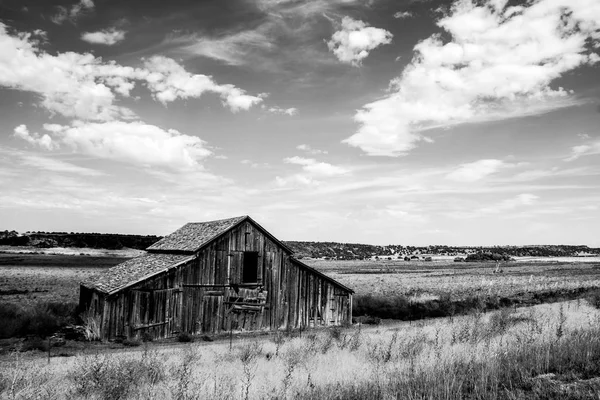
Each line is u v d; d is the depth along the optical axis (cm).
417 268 12275
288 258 3534
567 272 10062
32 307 3459
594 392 913
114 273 3397
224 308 3250
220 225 3488
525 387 991
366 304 4338
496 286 6316
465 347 1581
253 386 1266
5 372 1428
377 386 1092
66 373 1579
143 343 2744
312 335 2575
